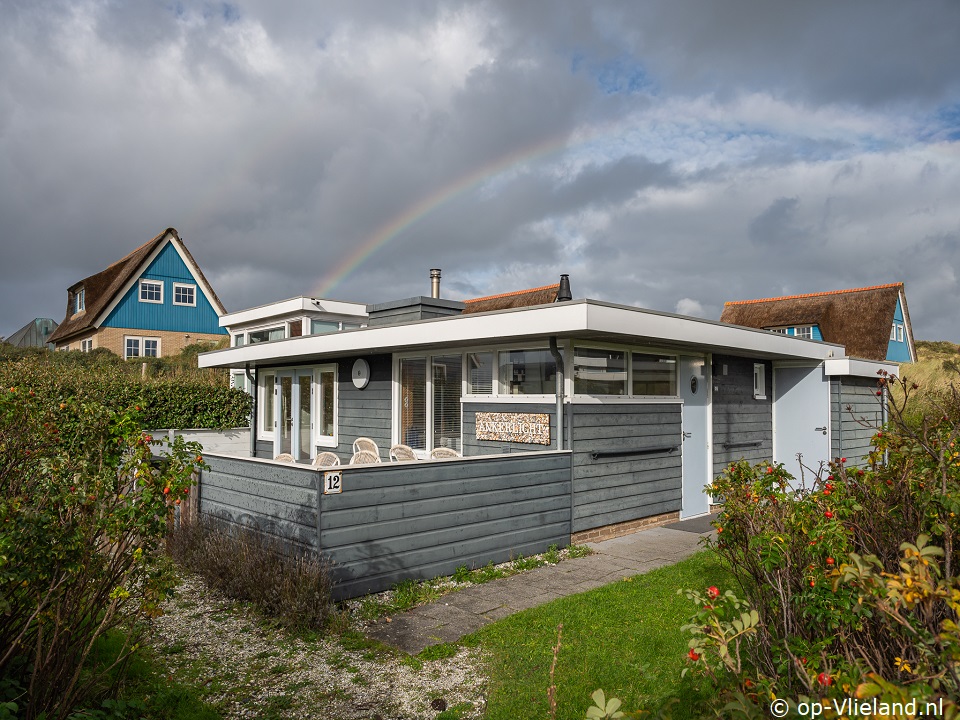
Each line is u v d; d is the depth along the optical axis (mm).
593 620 5590
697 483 10703
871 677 1811
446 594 6496
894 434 3725
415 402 10938
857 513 3051
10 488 3701
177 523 7406
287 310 17547
